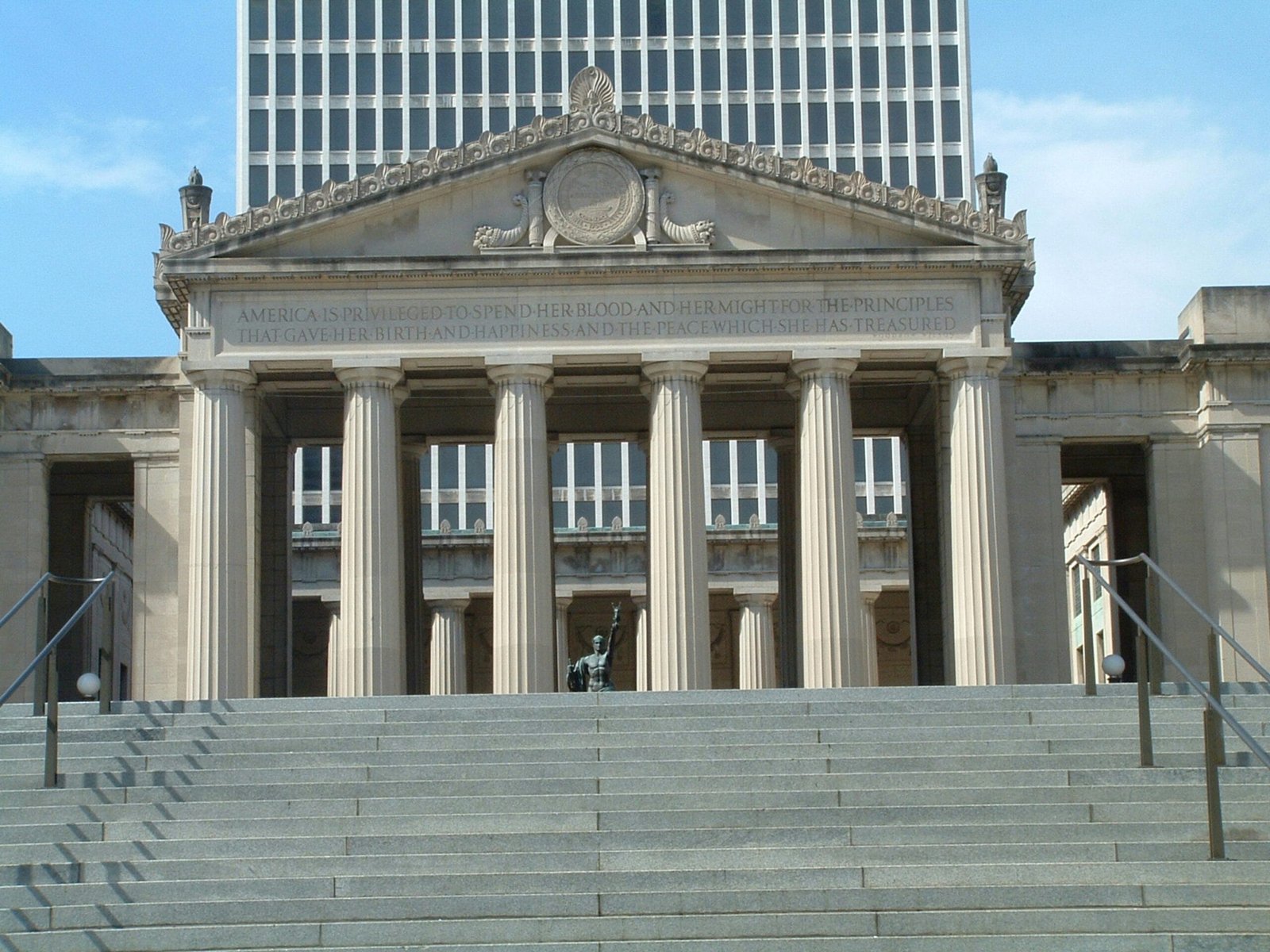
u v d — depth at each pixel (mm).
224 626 64062
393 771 40000
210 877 35062
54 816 37781
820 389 65188
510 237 65875
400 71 143750
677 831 36281
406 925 32719
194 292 65625
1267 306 75188
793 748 41344
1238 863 34688
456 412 74750
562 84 143875
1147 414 75438
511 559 64375
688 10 145000
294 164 142125
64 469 80125
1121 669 46375
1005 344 65688
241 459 65125
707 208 66312
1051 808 37500
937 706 45156
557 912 33531
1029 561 74250
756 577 94812
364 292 65750
